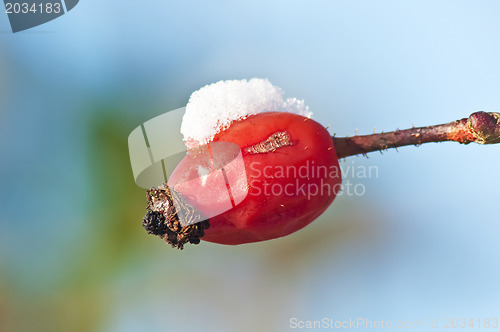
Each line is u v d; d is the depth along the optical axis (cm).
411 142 17
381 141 18
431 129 17
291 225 17
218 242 17
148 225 17
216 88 17
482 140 17
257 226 17
